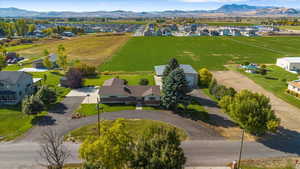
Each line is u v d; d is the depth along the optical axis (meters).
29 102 42.41
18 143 34.91
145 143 23.28
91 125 40.44
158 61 95.06
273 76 73.06
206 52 116.62
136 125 40.34
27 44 142.75
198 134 38.06
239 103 37.22
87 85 63.09
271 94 57.22
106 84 55.75
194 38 174.12
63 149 33.22
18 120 42.12
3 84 49.75
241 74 76.19
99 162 21.09
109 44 142.38
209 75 63.28
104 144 20.12
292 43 147.75
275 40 162.25
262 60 98.50
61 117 43.50
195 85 63.56
